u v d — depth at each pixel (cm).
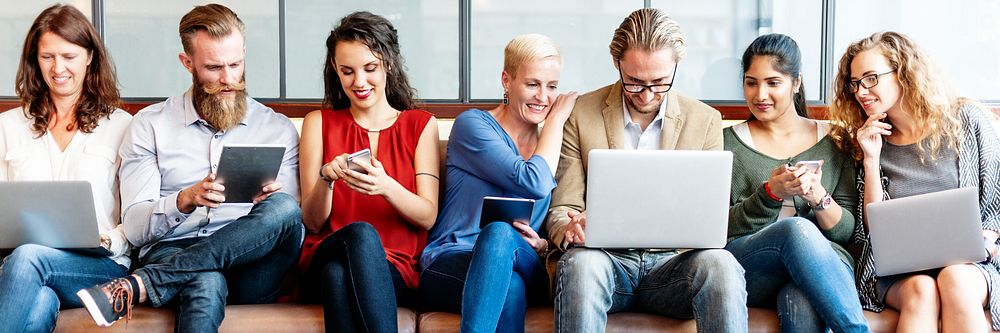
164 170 273
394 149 278
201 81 271
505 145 267
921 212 240
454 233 266
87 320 240
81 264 244
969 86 368
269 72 356
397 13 358
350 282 233
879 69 267
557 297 230
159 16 351
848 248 272
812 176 247
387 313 231
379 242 239
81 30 277
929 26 365
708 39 361
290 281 266
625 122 279
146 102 351
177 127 275
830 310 226
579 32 361
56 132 279
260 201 244
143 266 255
